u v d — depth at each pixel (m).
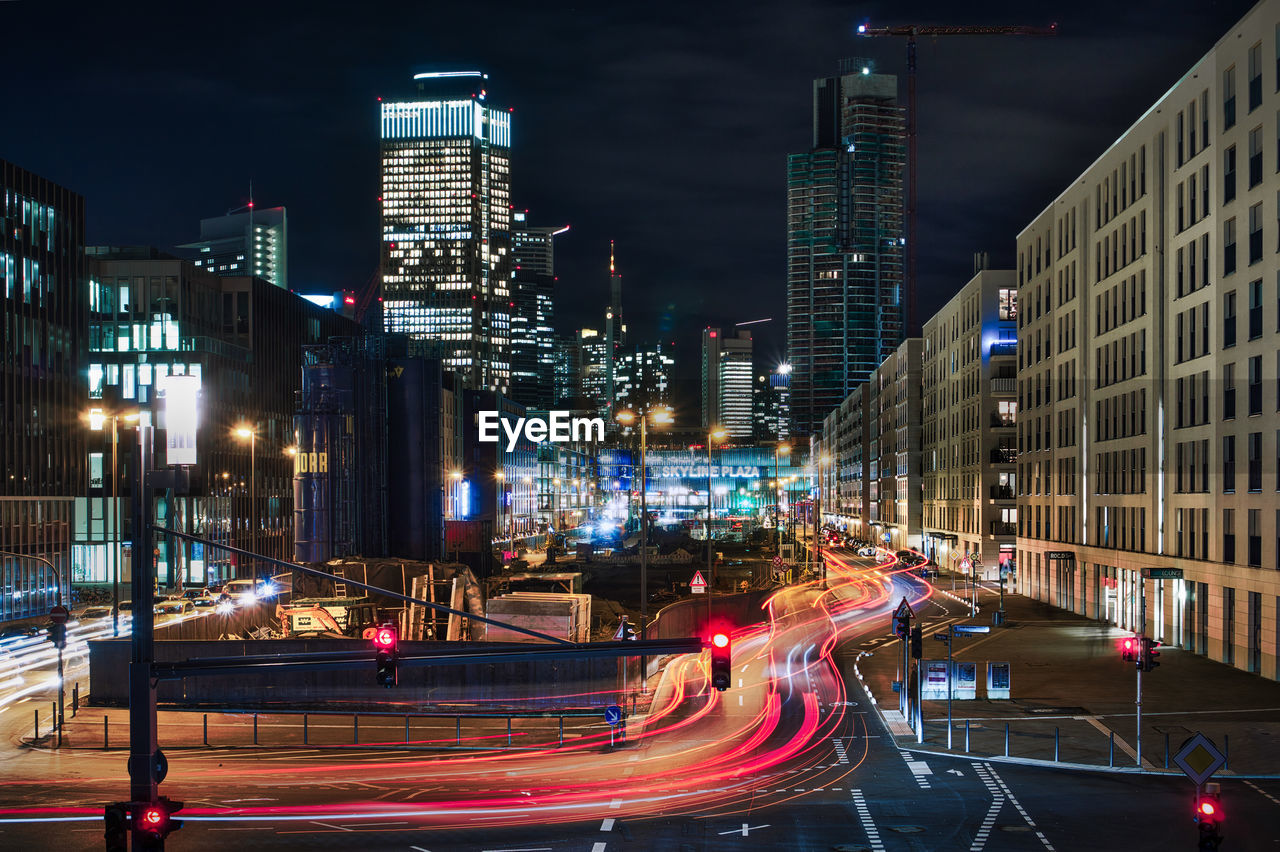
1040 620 75.25
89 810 27.12
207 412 114.81
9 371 91.38
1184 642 59.06
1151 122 63.38
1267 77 48.12
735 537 178.25
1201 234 56.16
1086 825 25.36
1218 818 19.61
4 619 84.50
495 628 48.06
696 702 45.03
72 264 102.75
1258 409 49.25
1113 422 70.69
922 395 151.00
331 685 42.66
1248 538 50.34
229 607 54.06
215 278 130.62
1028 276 93.00
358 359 89.69
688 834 24.48
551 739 37.50
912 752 35.00
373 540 88.25
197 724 39.69
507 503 180.75
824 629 71.44
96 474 106.69
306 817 26.12
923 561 138.38
